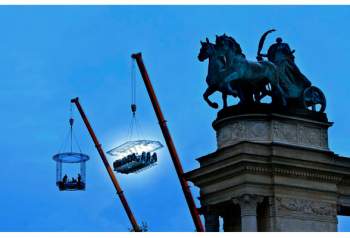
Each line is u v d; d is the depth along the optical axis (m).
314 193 71.44
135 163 89.12
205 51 73.75
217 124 73.31
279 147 70.25
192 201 73.88
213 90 73.50
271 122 71.62
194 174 72.69
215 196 71.12
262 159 69.38
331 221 71.81
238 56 72.50
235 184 69.38
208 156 71.94
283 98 72.88
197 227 73.12
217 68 72.50
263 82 73.06
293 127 72.56
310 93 74.62
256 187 68.94
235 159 69.12
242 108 71.88
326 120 74.38
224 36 72.94
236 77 71.75
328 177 72.31
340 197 73.62
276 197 69.38
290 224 69.62
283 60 74.62
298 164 70.50
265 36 75.38
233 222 72.00
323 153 72.50
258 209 70.00
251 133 71.38
